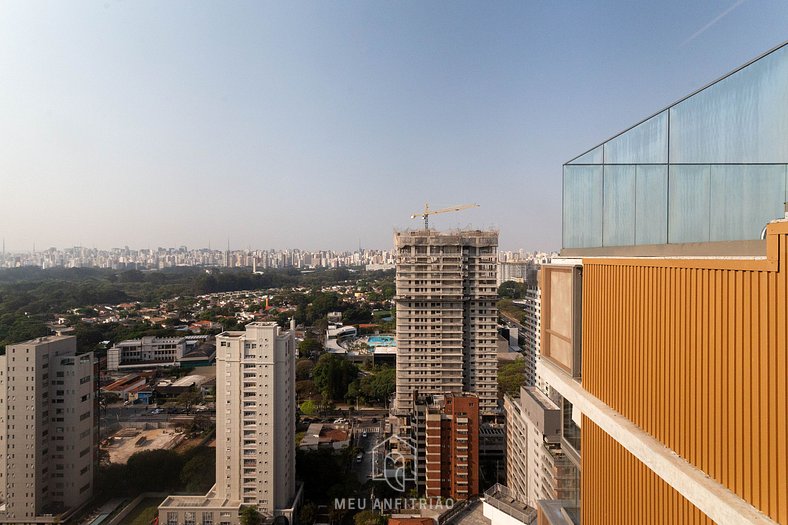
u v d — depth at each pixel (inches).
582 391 645.9
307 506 2456.9
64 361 2559.1
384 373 4783.5
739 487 350.9
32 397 2459.4
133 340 5851.4
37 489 2461.9
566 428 786.8
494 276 3609.7
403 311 3535.9
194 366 5644.7
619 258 542.6
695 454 404.8
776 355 313.1
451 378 3545.8
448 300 3518.7
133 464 2751.0
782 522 307.1
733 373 357.7
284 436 2431.1
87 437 2647.6
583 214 651.5
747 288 343.6
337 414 4239.7
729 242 374.0
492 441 3157.0
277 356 2391.7
